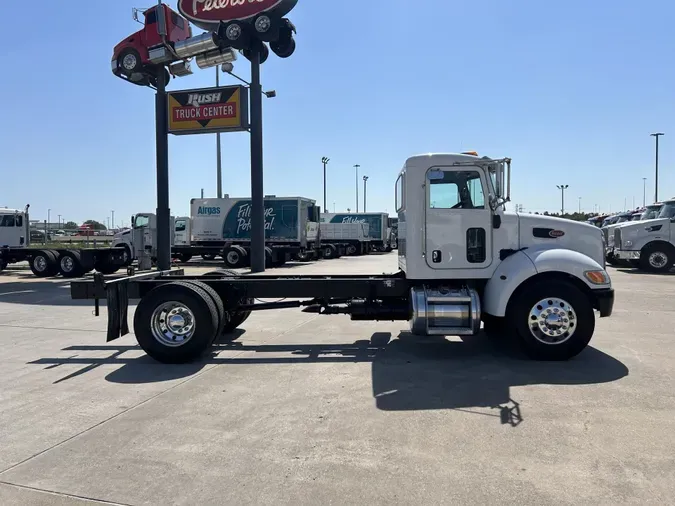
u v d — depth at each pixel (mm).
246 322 9312
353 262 28062
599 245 6691
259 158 19297
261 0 17672
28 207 23219
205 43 17828
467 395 5000
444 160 6617
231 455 3758
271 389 5301
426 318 6367
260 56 19281
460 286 6734
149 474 3486
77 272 20109
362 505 3059
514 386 5250
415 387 5281
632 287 14008
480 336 7855
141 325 6410
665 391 5016
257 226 19391
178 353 6348
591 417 4348
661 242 18484
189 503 3115
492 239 6617
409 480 3342
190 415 4582
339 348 7152
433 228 6637
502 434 4035
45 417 4590
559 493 3141
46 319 9969
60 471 3549
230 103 18453
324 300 7316
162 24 17969
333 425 4289
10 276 20641
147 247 22984
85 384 5594
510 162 6320
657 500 3043
